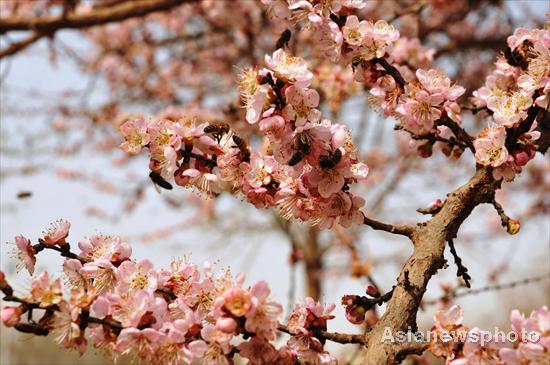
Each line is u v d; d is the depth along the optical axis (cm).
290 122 55
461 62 149
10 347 257
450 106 65
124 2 133
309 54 108
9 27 117
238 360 59
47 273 54
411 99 63
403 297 56
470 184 60
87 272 59
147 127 59
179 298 57
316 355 56
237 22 157
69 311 54
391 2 156
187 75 187
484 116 70
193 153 59
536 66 59
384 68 63
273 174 58
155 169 59
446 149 67
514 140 59
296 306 57
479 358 52
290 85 55
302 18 61
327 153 56
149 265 58
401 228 59
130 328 53
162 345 54
